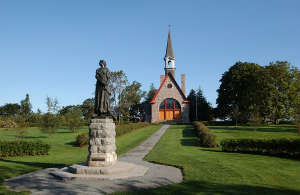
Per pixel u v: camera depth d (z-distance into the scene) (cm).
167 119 6456
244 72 5606
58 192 950
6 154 2025
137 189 971
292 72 4844
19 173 1322
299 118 3409
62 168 1377
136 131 4197
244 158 1686
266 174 1195
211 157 1736
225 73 6159
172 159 1664
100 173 1202
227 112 6141
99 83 1348
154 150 2138
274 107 4772
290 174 1195
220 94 6147
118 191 947
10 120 4303
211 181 1073
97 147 1293
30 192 956
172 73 7169
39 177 1220
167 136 3312
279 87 4828
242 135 3088
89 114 6181
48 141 2966
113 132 1373
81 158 1864
